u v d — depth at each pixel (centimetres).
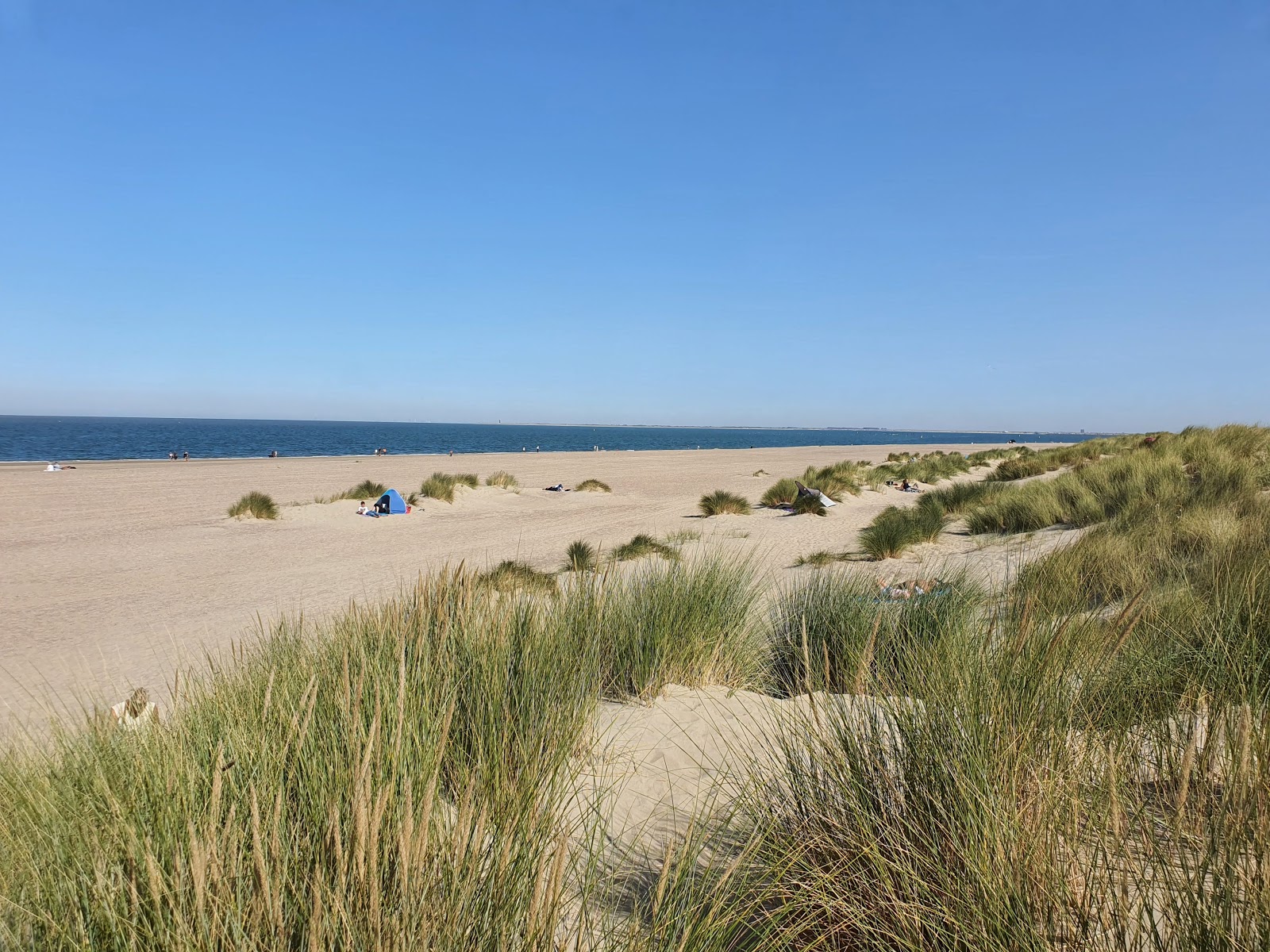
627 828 270
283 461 4994
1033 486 1448
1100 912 157
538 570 1139
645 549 1245
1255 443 1591
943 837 196
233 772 197
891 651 386
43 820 199
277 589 1117
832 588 606
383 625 347
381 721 227
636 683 449
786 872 208
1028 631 237
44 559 1405
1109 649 244
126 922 154
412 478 3575
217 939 149
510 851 177
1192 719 202
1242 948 142
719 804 284
